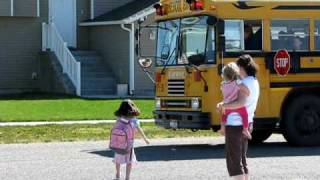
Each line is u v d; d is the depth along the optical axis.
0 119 23.28
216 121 16.34
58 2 35.16
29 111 25.42
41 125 22.19
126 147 12.23
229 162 10.98
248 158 15.37
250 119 11.25
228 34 16.44
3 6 33.50
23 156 15.81
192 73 16.69
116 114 12.32
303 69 17.09
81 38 35.59
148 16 32.44
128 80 32.88
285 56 16.92
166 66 17.48
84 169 13.92
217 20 16.36
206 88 16.44
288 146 17.66
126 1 36.38
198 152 16.52
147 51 30.69
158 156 15.80
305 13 17.12
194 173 13.38
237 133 10.93
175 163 14.71
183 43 17.06
